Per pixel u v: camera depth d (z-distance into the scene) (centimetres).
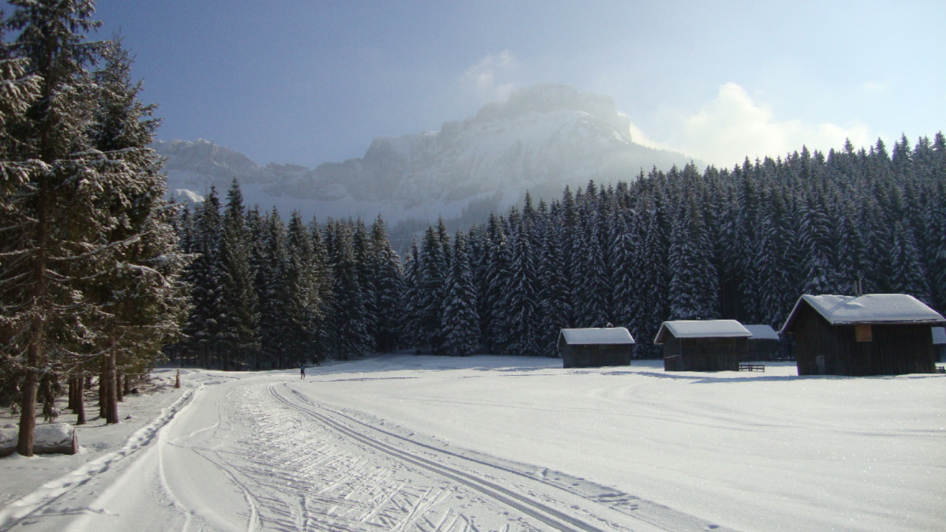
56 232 1264
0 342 1252
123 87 1859
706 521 704
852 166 11094
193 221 6394
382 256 8194
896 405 1730
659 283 6631
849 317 3328
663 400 2250
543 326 7006
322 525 760
